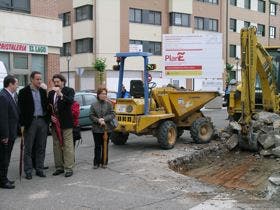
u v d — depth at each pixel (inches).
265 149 505.4
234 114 622.5
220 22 2106.3
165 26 1867.6
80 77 1772.9
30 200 299.3
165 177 363.3
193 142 556.4
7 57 923.4
